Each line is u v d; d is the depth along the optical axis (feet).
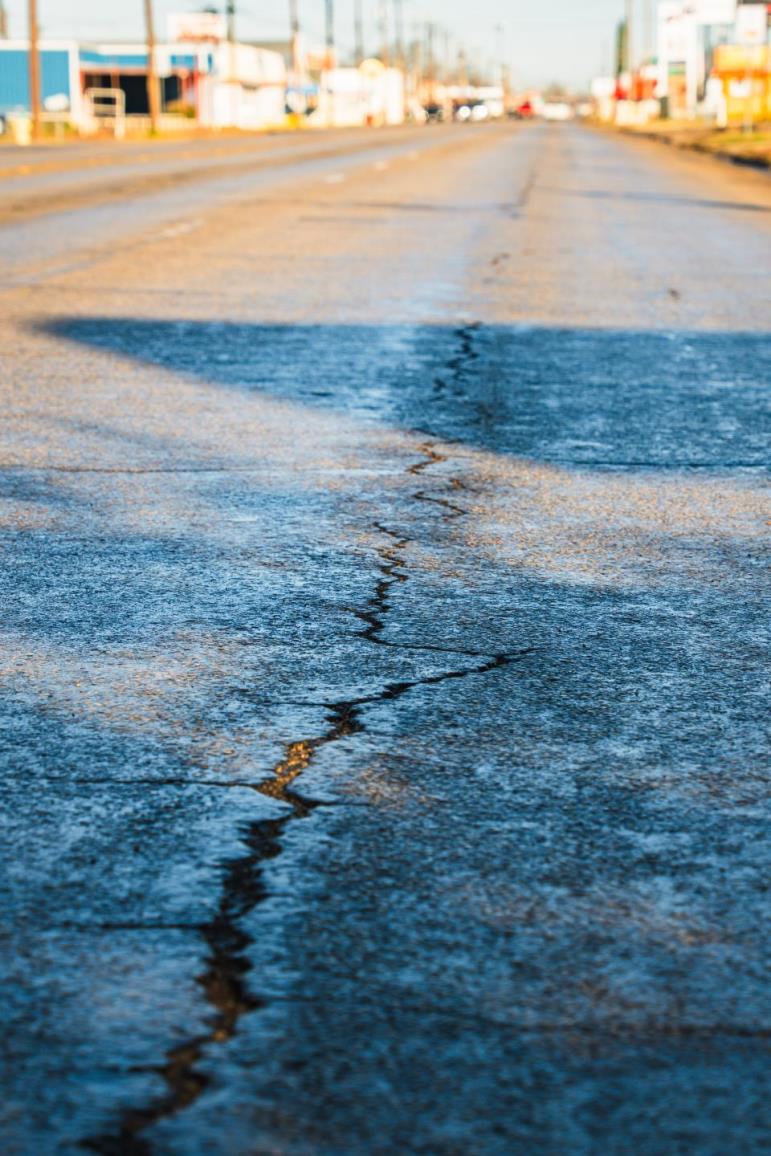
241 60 384.88
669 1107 8.06
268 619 17.11
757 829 11.70
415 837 11.41
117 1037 8.65
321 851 11.14
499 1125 7.88
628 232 77.71
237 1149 7.64
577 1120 7.93
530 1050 8.58
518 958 9.63
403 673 15.29
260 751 13.12
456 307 47.44
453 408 31.09
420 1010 8.99
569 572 19.40
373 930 9.96
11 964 9.46
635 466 26.07
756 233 77.97
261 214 84.38
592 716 14.14
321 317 44.55
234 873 10.77
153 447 26.89
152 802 12.00
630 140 269.23
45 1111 7.94
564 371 35.99
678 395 33.09
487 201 100.32
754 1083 8.30
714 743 13.51
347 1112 7.96
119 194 100.17
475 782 12.50
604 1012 9.00
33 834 11.37
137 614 17.25
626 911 10.31
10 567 19.19
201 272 56.03
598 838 11.48
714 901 10.49
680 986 9.34
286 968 9.45
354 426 29.07
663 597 18.31
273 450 26.78
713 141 213.25
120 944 9.73
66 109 320.70
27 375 34.22
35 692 14.56
